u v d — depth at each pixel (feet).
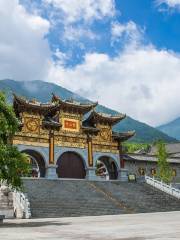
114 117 230.07
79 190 169.58
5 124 94.99
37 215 127.85
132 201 165.99
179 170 273.75
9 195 128.98
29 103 200.23
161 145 248.32
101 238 54.24
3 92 99.76
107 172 236.84
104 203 155.22
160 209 162.09
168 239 50.37
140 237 54.29
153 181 202.28
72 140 214.69
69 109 216.54
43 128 205.57
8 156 93.86
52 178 188.44
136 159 256.32
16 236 59.47
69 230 69.92
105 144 227.40
